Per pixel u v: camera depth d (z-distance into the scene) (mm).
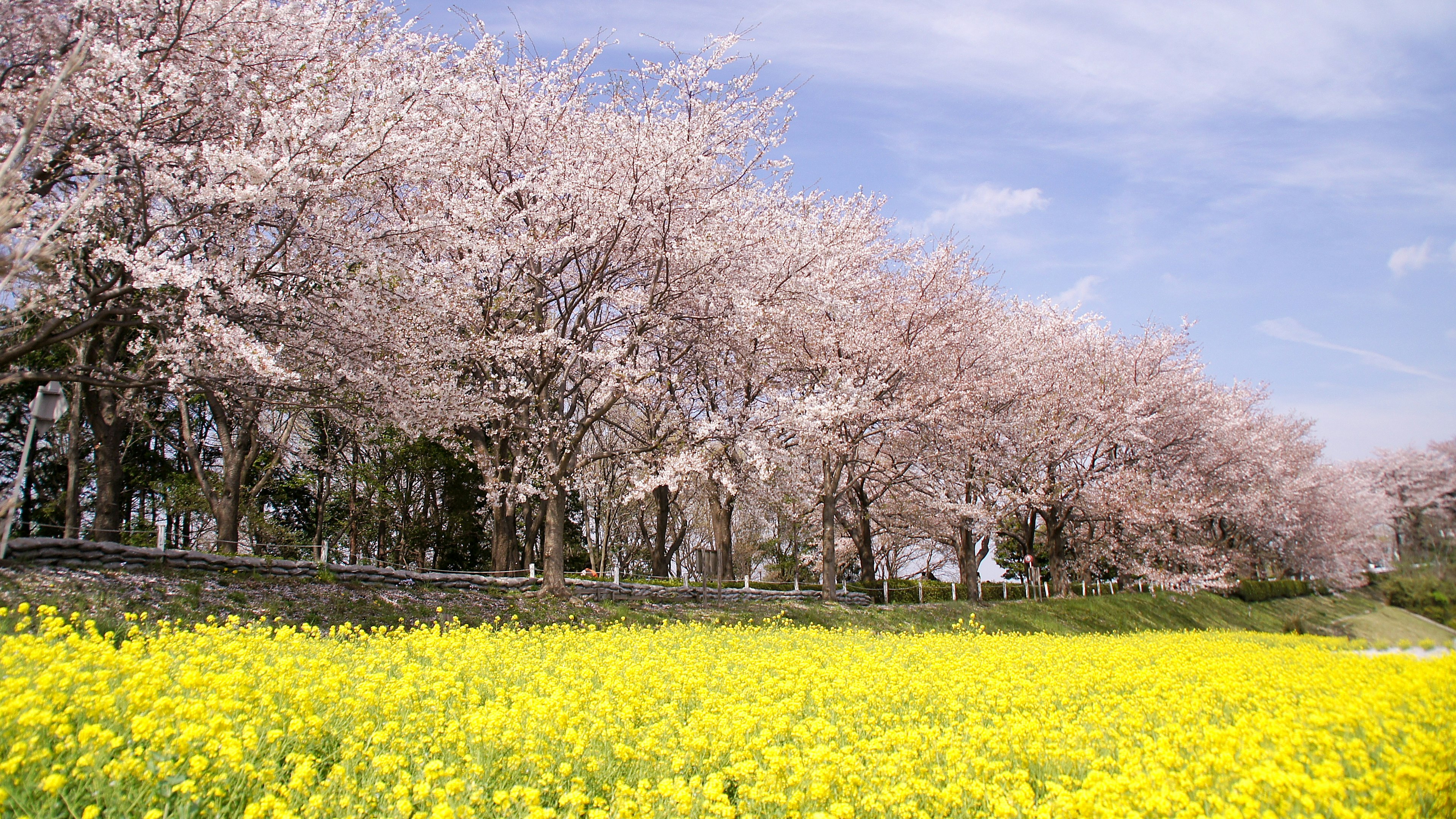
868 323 23078
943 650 12141
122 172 11203
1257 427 37875
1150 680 9203
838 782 4727
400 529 24000
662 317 16734
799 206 23047
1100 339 31469
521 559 26938
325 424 21875
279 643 7766
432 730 5445
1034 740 5852
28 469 21094
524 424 16750
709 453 17328
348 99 12172
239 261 12062
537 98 17438
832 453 22797
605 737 5348
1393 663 11812
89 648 5941
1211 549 32188
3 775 3715
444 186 16344
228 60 11969
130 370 13633
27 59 10867
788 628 17094
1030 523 30984
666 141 15945
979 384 25094
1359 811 4043
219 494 18844
